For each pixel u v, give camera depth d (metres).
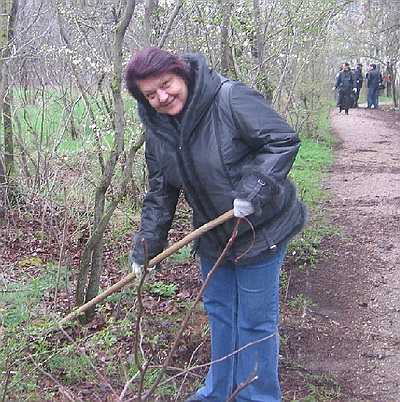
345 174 10.85
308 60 9.14
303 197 8.09
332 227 7.20
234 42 6.82
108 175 3.97
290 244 6.21
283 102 10.77
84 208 6.57
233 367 3.26
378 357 4.17
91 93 6.79
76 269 5.42
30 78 7.68
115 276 5.39
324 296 5.25
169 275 5.54
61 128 7.25
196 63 2.83
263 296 3.06
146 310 4.62
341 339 4.45
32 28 7.79
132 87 2.82
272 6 7.39
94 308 4.25
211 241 3.06
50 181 6.89
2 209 6.65
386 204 8.43
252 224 2.94
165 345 4.03
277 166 2.79
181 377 3.70
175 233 6.76
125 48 6.61
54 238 6.19
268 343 3.12
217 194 2.91
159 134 2.93
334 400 3.61
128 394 3.40
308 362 4.09
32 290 4.62
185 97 2.81
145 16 4.67
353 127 18.64
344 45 16.88
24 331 3.57
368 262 6.08
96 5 6.82
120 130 3.93
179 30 6.70
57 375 3.57
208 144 2.85
